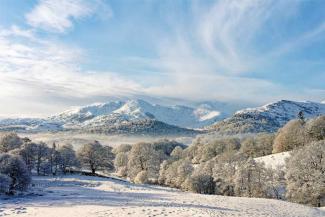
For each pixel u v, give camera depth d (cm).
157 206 4369
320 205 6981
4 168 7012
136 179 11769
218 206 5050
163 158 14650
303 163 7188
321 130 12150
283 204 5909
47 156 12738
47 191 7369
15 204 4984
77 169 14762
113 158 17625
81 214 3700
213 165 10400
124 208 4019
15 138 13425
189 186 9681
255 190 8319
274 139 14412
